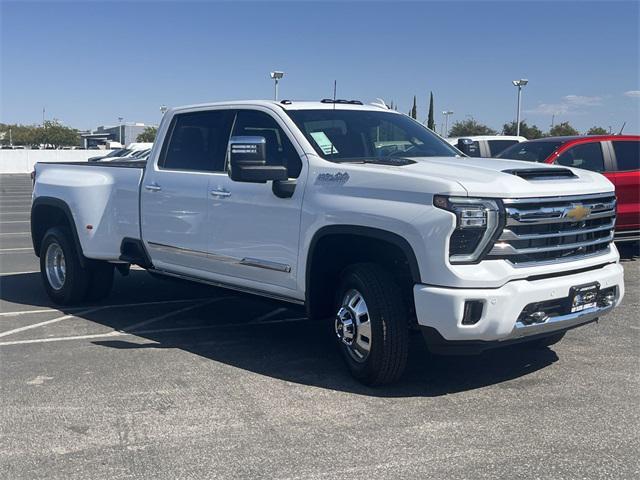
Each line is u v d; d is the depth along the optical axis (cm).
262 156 558
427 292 485
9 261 1201
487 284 479
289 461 417
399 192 507
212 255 660
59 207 821
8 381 564
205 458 423
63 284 835
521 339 506
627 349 644
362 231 524
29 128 9881
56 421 482
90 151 6319
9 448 440
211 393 534
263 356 632
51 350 653
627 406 502
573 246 522
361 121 644
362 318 536
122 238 764
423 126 705
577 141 1105
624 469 405
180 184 688
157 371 589
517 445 437
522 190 495
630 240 1102
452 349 495
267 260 607
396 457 421
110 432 462
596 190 544
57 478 400
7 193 3216
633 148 1114
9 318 783
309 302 576
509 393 530
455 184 482
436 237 482
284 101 647
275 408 502
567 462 414
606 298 550
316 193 562
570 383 551
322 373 582
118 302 868
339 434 455
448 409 498
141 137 7806
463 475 398
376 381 534
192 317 790
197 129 698
